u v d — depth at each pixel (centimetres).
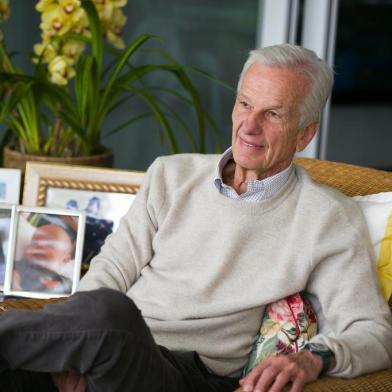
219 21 546
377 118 1036
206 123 557
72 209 395
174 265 324
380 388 274
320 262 309
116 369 259
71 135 443
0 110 462
